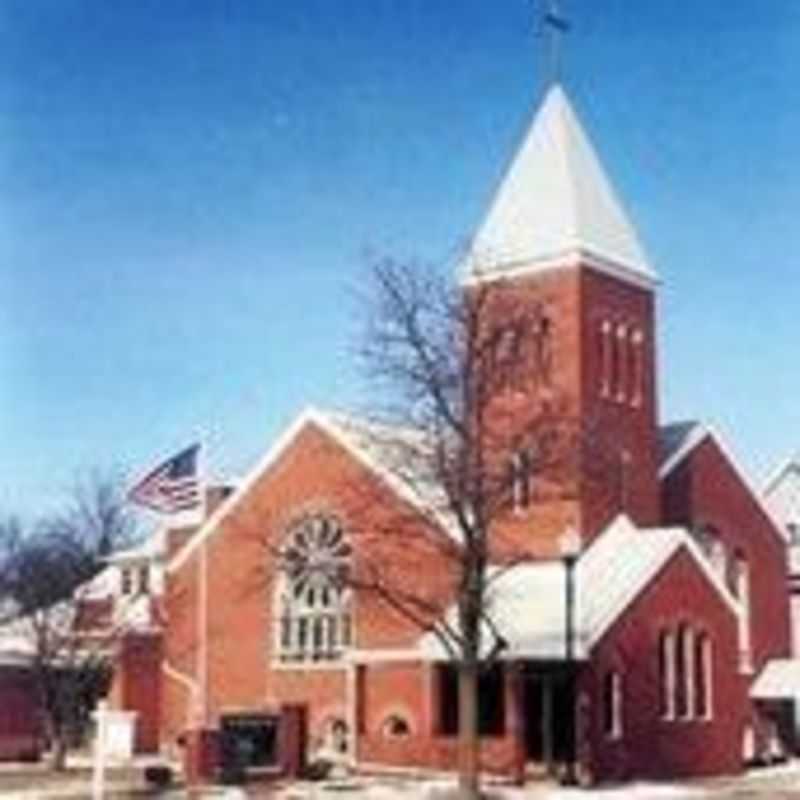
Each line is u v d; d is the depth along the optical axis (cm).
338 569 5894
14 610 7975
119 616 7081
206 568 6719
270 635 6462
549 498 5922
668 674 5922
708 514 6919
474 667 4750
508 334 5544
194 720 6581
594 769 5516
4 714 7094
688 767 5912
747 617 7000
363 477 6194
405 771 5797
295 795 4962
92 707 6956
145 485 6000
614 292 6456
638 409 6500
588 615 5647
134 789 5122
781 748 6869
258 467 6594
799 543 8125
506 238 6412
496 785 5406
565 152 6469
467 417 4956
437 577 5894
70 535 9506
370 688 6062
